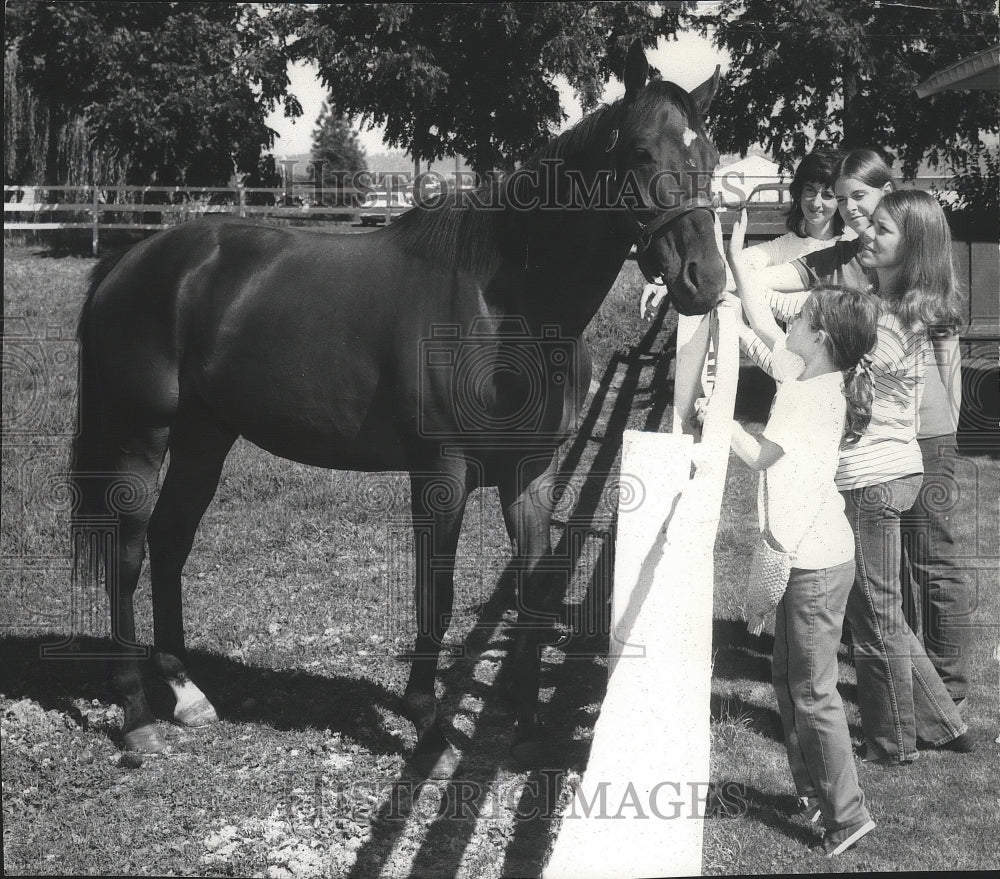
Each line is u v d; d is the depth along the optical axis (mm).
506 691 3588
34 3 16234
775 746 3291
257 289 3256
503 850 2691
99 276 3631
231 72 16375
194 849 2701
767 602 2621
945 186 7863
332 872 2596
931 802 2936
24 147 19062
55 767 3176
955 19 8008
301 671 3861
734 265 3016
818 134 7402
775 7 7164
